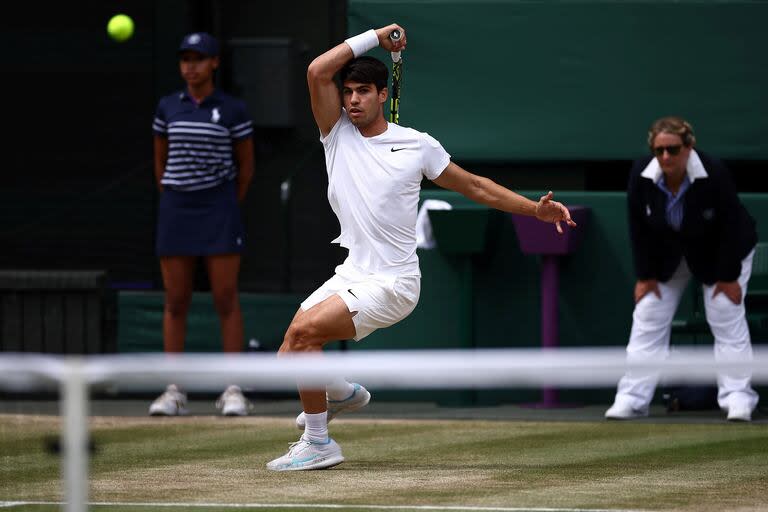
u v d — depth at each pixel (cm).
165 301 2617
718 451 1872
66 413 923
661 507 1387
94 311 2706
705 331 2397
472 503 1408
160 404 2369
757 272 2436
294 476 1630
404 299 1673
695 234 2242
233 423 2272
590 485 1544
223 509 1371
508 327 2583
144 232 2934
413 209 1673
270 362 1027
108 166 2934
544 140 2592
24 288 2716
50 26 2916
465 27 2595
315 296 1700
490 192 1697
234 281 2456
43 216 2953
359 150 1675
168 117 2423
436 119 2612
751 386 2489
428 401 2594
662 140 2177
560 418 2322
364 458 1803
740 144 2555
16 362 988
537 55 2584
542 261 2494
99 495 1481
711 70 2552
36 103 2934
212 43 2419
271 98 3052
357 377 1066
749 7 2534
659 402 2561
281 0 3062
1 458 1802
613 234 2539
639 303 2339
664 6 2553
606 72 2572
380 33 1714
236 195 2475
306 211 3036
